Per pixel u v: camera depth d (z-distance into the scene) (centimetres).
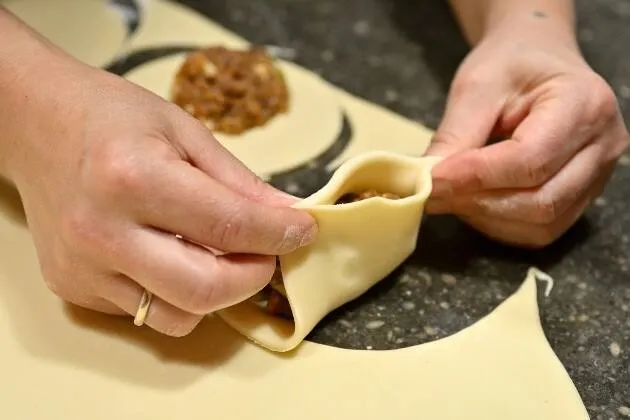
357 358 40
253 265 35
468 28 61
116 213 34
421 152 53
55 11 66
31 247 44
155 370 38
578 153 43
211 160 37
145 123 36
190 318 37
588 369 40
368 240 40
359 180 41
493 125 45
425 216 48
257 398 38
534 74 45
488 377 39
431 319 42
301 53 64
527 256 46
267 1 70
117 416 37
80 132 36
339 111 56
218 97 53
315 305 39
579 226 48
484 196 43
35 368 38
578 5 72
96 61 60
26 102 38
